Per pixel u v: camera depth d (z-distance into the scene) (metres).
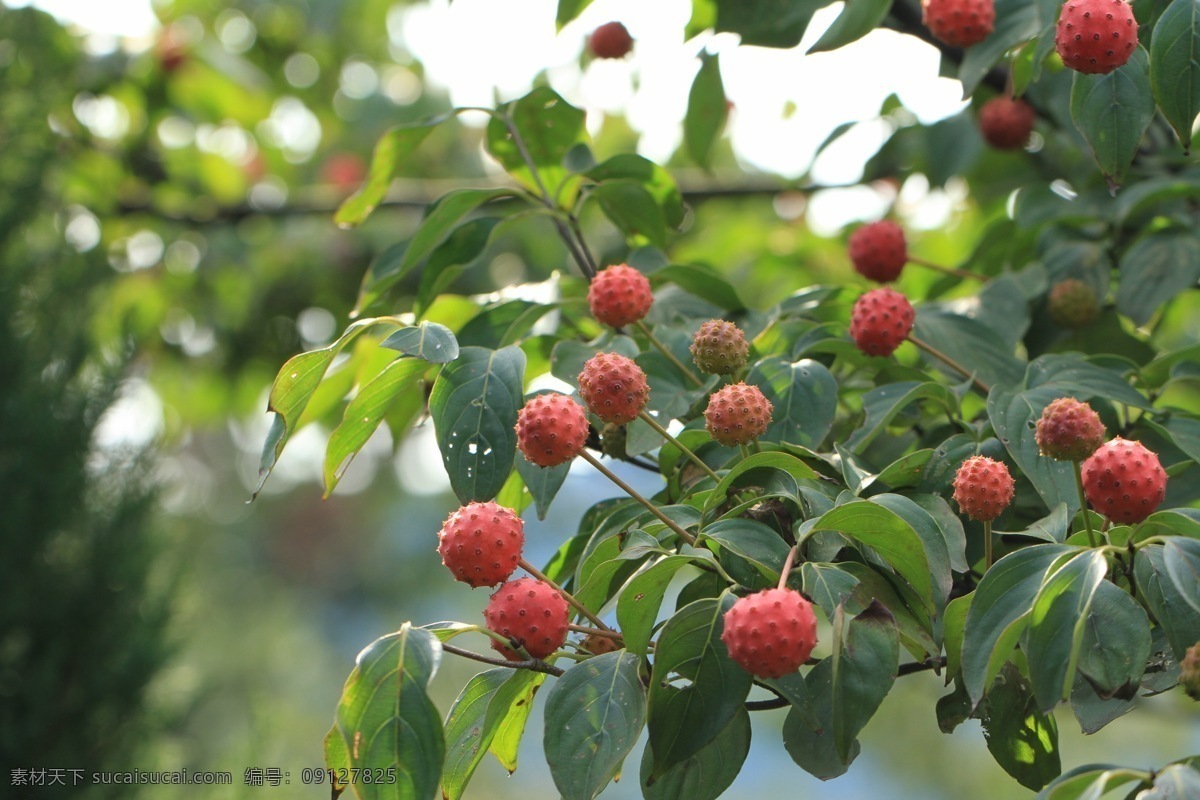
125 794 3.76
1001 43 1.94
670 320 2.08
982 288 2.14
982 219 3.60
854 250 2.26
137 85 4.98
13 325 3.84
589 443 1.96
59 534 3.81
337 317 5.59
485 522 1.33
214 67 4.91
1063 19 1.51
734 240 4.42
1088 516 1.35
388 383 1.53
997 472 1.40
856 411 1.95
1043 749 1.45
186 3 5.18
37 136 4.24
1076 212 2.36
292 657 9.97
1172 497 1.77
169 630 4.09
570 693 1.31
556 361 1.76
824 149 3.15
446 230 2.09
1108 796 3.25
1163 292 2.10
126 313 4.39
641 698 1.30
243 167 5.59
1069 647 1.17
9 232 3.99
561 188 2.22
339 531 15.30
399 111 6.00
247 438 7.74
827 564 1.30
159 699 4.08
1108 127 1.54
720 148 5.15
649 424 1.55
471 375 1.51
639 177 2.17
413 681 1.21
